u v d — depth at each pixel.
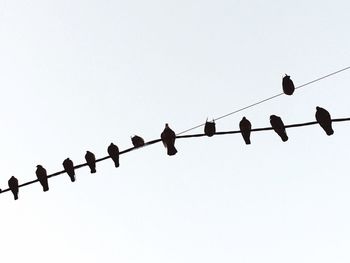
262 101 10.69
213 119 10.74
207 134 10.63
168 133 10.85
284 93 10.66
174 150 10.78
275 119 10.37
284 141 10.30
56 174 11.77
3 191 12.18
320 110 10.09
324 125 10.01
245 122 10.54
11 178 12.22
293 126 10.30
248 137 10.47
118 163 11.38
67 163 11.66
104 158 11.46
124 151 11.28
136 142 11.35
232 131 10.58
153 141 10.97
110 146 11.43
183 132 10.88
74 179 11.64
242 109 10.68
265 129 10.46
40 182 11.84
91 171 11.49
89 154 11.55
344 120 9.99
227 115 10.68
